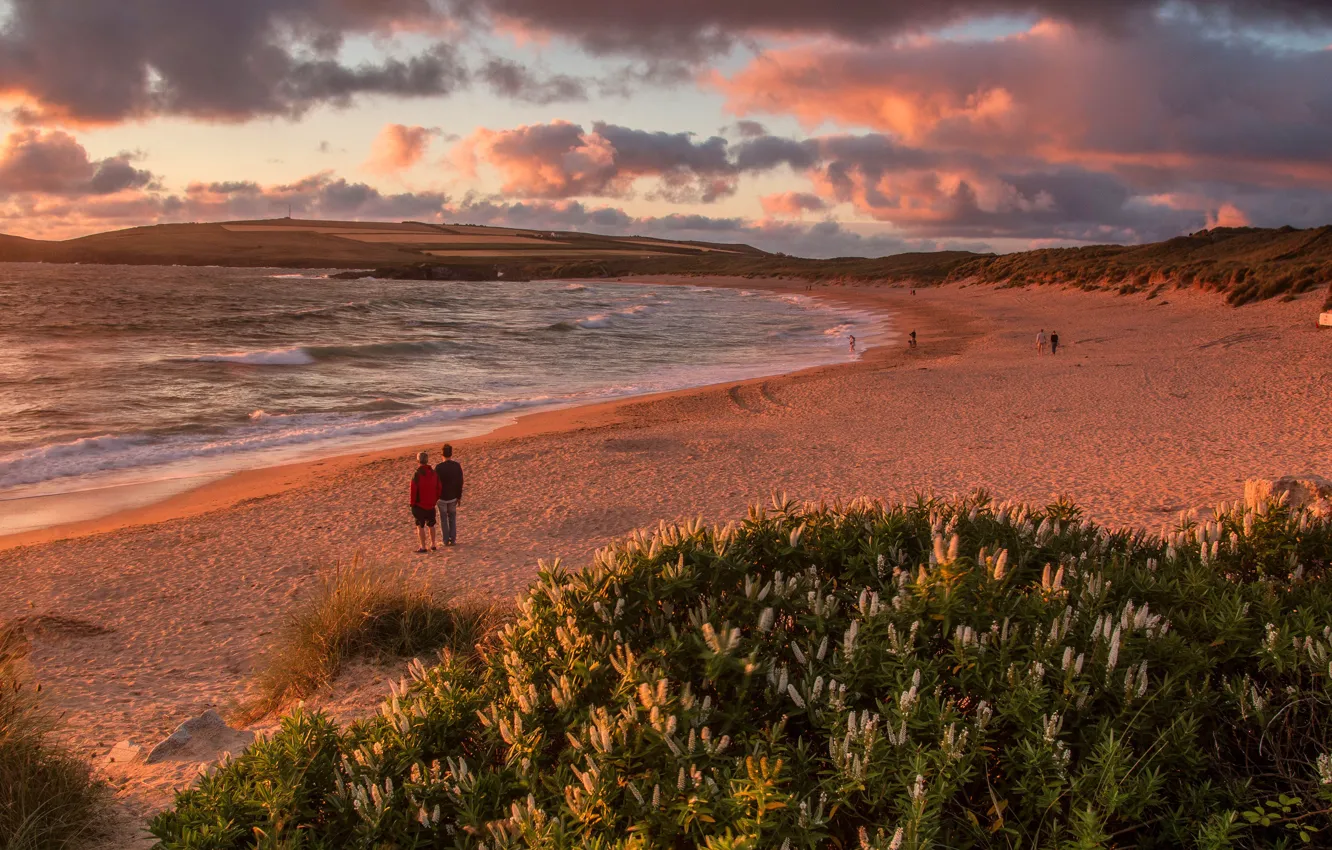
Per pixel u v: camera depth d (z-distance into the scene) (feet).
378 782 9.00
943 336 165.17
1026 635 9.32
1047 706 8.21
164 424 75.56
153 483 56.29
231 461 62.80
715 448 62.34
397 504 49.44
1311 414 62.39
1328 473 44.83
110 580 36.68
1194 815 7.59
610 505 47.47
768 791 6.93
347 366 122.72
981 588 9.98
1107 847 7.09
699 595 10.59
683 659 9.30
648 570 10.68
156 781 15.75
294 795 8.48
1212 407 68.95
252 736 18.52
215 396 91.97
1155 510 38.99
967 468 52.70
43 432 71.05
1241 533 13.09
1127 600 10.17
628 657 8.97
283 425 76.59
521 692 9.80
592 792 7.51
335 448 67.36
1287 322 123.34
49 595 34.81
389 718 9.90
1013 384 89.71
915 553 12.19
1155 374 88.94
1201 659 8.71
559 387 105.60
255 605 33.01
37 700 16.05
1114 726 8.02
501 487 52.65
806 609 10.25
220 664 27.04
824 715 8.18
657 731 7.88
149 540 42.96
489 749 9.57
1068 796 7.78
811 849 6.80
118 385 97.45
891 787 7.37
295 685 22.48
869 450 60.18
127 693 24.07
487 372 119.96
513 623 23.77
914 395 85.46
